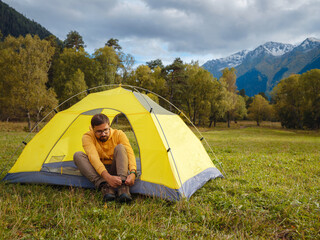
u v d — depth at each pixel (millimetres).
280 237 2373
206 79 47625
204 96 48438
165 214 2807
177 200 3162
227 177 4711
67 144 5250
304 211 2838
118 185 3117
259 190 3721
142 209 2857
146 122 3867
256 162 6371
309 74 49906
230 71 58062
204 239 2234
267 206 3020
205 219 2633
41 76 25922
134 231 2320
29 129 24531
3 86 26438
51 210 2764
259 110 73875
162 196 3242
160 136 3703
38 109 25484
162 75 47344
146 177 3523
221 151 9391
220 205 3033
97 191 3443
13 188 3494
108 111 6023
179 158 3816
